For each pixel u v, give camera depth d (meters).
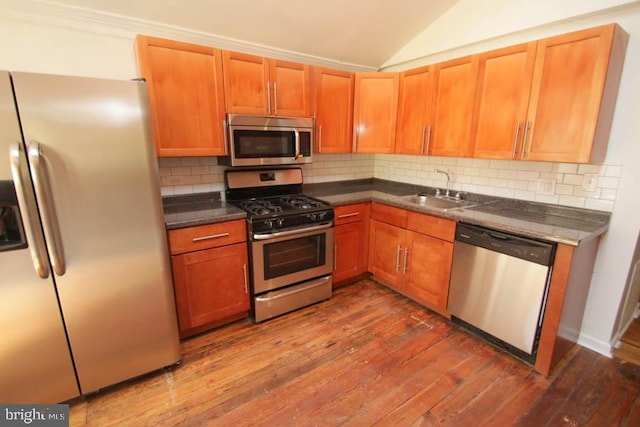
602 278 2.03
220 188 2.70
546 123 1.90
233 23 2.28
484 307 2.11
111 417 1.59
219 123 2.26
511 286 1.94
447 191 2.92
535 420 1.57
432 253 2.43
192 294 2.13
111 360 1.70
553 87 1.85
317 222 2.55
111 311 1.65
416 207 2.49
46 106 1.33
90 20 1.94
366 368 1.95
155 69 1.96
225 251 2.21
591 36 1.67
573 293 1.84
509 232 1.92
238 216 2.22
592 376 1.87
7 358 1.44
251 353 2.09
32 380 1.51
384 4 2.35
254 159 2.41
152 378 1.86
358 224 2.93
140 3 1.93
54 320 1.51
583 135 1.76
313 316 2.53
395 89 2.82
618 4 1.74
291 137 2.57
